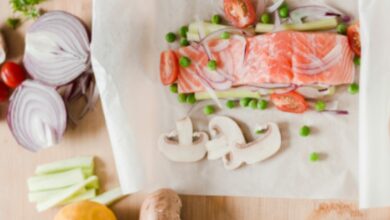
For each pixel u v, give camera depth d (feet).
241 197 2.26
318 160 2.20
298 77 2.12
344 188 2.18
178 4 2.30
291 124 2.23
